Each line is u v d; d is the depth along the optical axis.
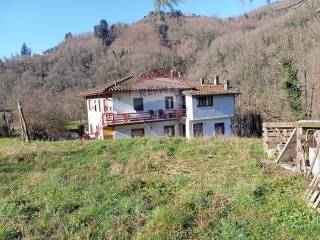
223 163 10.67
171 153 12.41
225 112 29.53
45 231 6.07
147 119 26.80
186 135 28.34
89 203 7.36
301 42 34.53
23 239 5.73
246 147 12.67
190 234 5.84
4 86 74.50
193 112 27.77
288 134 11.10
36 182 9.16
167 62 80.19
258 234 5.72
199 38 86.00
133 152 12.78
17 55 104.19
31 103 32.28
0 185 9.07
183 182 8.66
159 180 9.00
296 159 9.70
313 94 31.47
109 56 102.62
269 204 6.97
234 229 5.88
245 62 46.88
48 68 93.31
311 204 6.74
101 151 13.33
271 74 39.38
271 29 53.12
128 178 9.19
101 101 28.56
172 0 8.04
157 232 5.82
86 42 121.69
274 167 9.82
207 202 7.09
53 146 14.62
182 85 29.23
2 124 32.22
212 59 63.44
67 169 10.61
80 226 6.25
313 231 5.72
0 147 15.88
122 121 25.72
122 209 6.95
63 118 32.19
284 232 5.75
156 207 6.94
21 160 11.84
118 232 5.90
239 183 8.16
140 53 97.62
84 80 81.25
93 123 31.56
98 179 9.26
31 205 7.35
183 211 6.59
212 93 28.06
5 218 6.54
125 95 26.45
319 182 7.06
